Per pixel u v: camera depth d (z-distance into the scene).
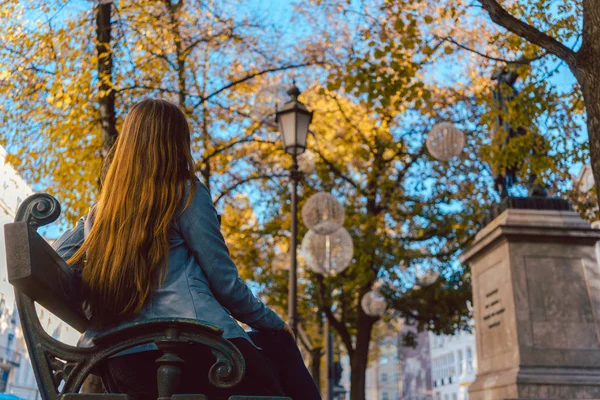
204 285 1.74
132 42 8.78
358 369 17.58
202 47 10.68
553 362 7.12
